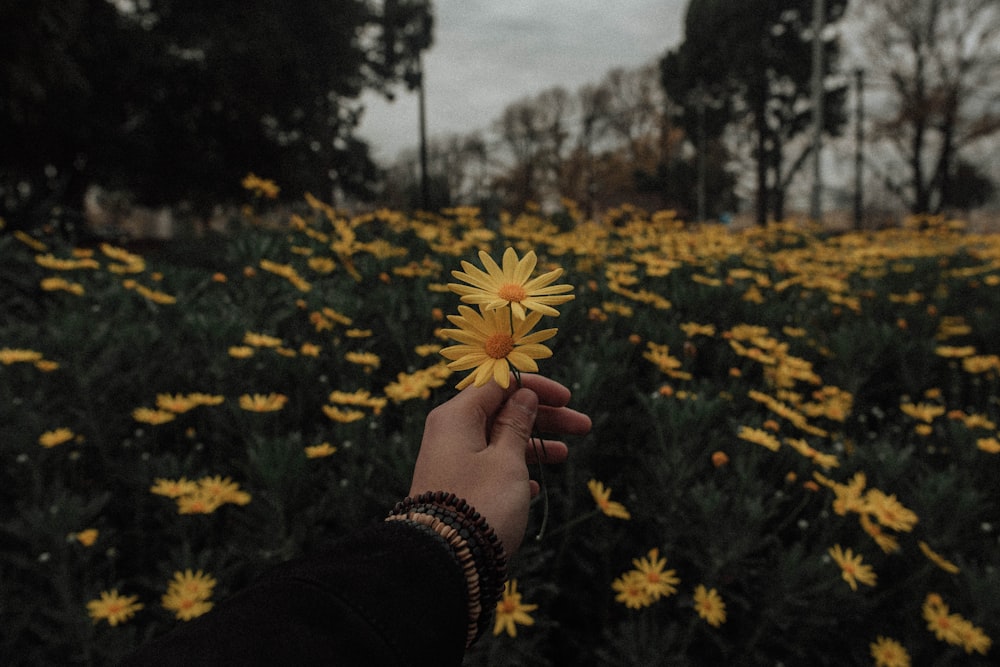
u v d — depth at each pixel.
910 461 2.13
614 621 1.88
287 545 1.71
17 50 9.15
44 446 1.95
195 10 17.00
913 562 1.87
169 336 2.78
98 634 1.70
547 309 0.66
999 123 24.47
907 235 6.93
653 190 43.09
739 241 5.53
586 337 2.58
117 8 15.67
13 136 14.91
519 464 0.77
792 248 6.35
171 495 1.81
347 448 1.93
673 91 39.09
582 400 1.95
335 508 1.86
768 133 35.69
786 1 33.28
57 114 14.70
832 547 1.77
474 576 0.62
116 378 2.33
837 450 2.16
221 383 2.36
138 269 3.45
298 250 3.51
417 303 2.71
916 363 3.11
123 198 24.06
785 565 1.58
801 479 2.01
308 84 19.62
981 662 1.69
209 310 3.02
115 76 15.41
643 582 1.67
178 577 1.70
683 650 1.63
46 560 1.65
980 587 1.64
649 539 1.90
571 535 1.91
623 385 2.38
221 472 2.17
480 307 0.69
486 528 0.66
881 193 30.84
